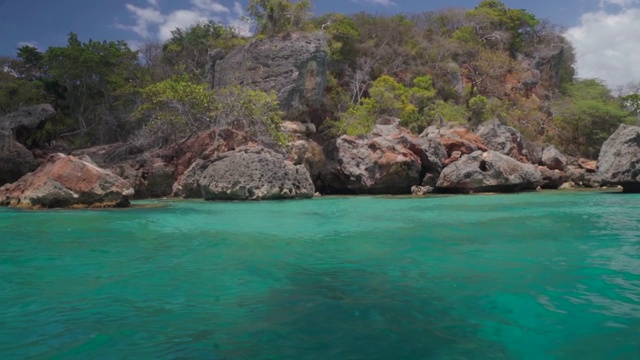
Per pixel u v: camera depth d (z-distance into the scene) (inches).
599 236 338.0
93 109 1099.9
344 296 198.4
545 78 1681.8
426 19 1675.7
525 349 143.6
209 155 768.9
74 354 139.4
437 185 837.8
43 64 1138.7
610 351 141.7
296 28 1041.5
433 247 302.5
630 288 206.1
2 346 145.5
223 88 968.9
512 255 276.4
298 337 152.9
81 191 533.3
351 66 1269.7
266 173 674.2
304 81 944.3
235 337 152.9
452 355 139.4
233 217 459.2
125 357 137.3
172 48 1314.0
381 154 827.4
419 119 1053.8
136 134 953.5
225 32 1344.7
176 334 155.2
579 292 201.2
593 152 1283.2
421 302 189.6
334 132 994.1
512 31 1712.6
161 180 778.8
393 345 146.8
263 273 237.9
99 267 250.1
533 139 1204.5
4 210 507.2
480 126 1029.8
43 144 1015.6
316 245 311.4
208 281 222.5
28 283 218.7
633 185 768.9
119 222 420.2
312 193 732.7
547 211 497.0
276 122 852.0
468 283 216.8
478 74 1409.9
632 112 1412.4
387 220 434.3
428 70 1334.9
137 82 1125.1
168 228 386.0
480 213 484.7
